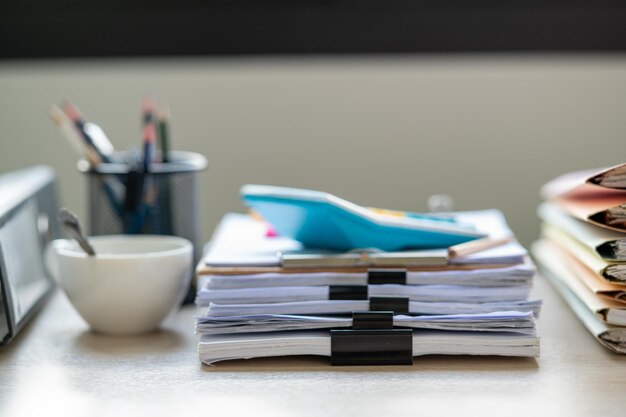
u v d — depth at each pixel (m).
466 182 1.54
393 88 1.53
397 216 1.03
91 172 1.11
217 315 0.95
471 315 0.94
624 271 0.94
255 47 1.52
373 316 0.94
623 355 0.96
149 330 1.04
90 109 1.54
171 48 1.52
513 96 1.53
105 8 1.52
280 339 0.94
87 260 1.01
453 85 1.53
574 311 1.07
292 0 1.51
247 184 1.55
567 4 1.51
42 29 1.52
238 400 0.87
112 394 0.89
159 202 1.12
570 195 1.09
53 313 1.10
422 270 0.97
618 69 1.52
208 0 1.51
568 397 0.88
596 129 1.53
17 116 1.54
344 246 1.02
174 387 0.90
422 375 0.92
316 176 1.55
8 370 0.94
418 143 1.54
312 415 0.85
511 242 1.04
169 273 1.02
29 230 1.10
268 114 1.54
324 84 1.53
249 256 1.00
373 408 0.86
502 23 1.51
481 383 0.90
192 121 1.54
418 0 1.51
